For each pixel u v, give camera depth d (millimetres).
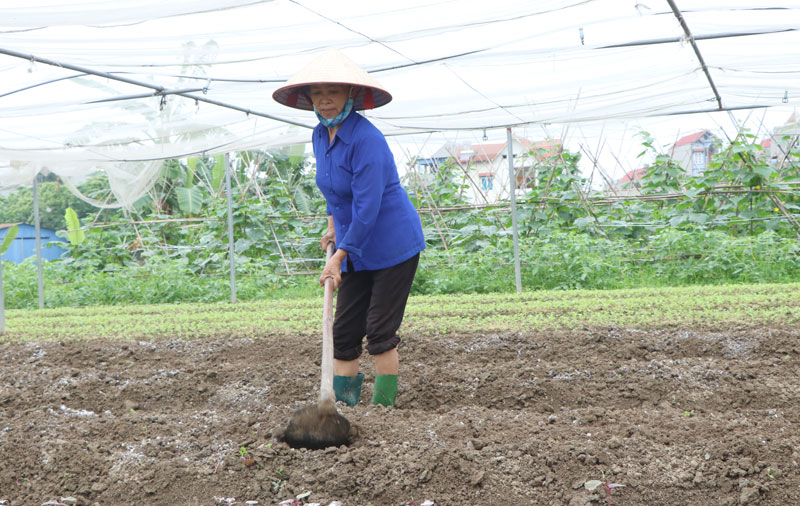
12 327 7883
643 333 5602
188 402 4484
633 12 5305
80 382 4859
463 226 13031
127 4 4527
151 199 16125
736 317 6047
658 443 3154
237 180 14492
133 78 6406
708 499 2773
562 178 12266
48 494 3002
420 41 5742
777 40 6191
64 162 9547
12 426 3777
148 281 12008
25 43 5262
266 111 7977
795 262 9633
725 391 4078
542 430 3352
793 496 2730
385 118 8438
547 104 8234
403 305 3859
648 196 12039
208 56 5836
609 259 10625
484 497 2832
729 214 11586
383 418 3533
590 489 2750
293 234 13289
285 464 3043
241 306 9445
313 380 4633
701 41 6238
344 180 3648
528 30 5617
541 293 8781
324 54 3520
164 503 2896
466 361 5207
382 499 2836
